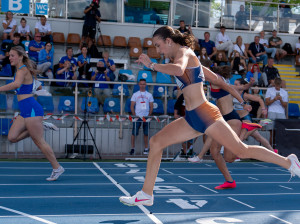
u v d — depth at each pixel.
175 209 4.46
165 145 3.62
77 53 13.45
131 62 14.21
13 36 12.76
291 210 4.52
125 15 14.59
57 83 10.36
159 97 11.36
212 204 4.79
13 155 9.86
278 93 10.95
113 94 10.77
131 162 9.26
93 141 9.62
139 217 4.06
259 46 14.68
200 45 14.06
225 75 5.67
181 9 14.94
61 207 4.51
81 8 14.16
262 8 15.77
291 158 3.55
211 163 9.39
